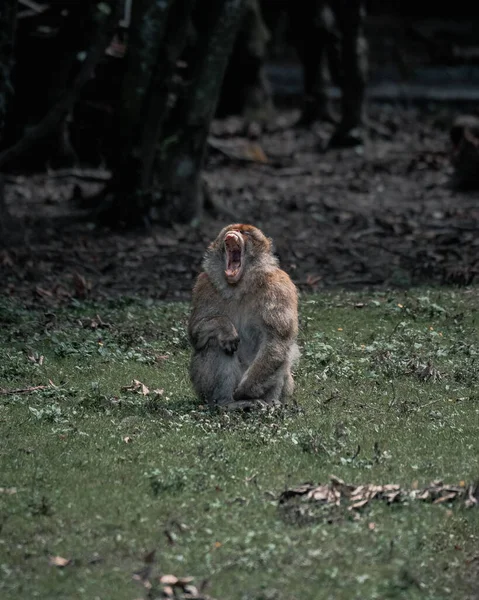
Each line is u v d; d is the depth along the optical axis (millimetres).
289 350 11297
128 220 22812
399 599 7156
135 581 7332
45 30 29562
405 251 21078
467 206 26234
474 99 45000
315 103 39375
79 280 17688
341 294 17172
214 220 24047
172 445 9992
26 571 7516
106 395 11664
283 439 10125
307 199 27297
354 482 9023
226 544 7852
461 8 56562
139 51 22453
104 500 8656
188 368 12125
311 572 7430
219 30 22797
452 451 9906
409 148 35312
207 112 23188
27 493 8820
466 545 7973
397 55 52219
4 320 15203
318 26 37375
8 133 29953
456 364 12922
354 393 11875
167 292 17781
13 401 11422
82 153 31062
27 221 23719
